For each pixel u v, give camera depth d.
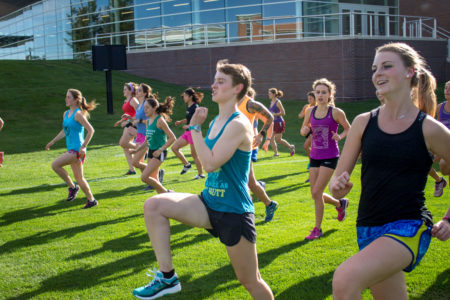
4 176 9.94
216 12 28.00
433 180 8.34
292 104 23.33
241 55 26.42
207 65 27.56
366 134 2.66
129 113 9.92
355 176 9.00
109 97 20.05
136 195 7.86
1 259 4.81
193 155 9.15
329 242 5.08
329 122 5.29
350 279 2.32
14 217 6.54
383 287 2.66
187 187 8.37
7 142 15.04
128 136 9.74
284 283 4.04
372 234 2.65
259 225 5.82
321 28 25.70
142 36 31.09
